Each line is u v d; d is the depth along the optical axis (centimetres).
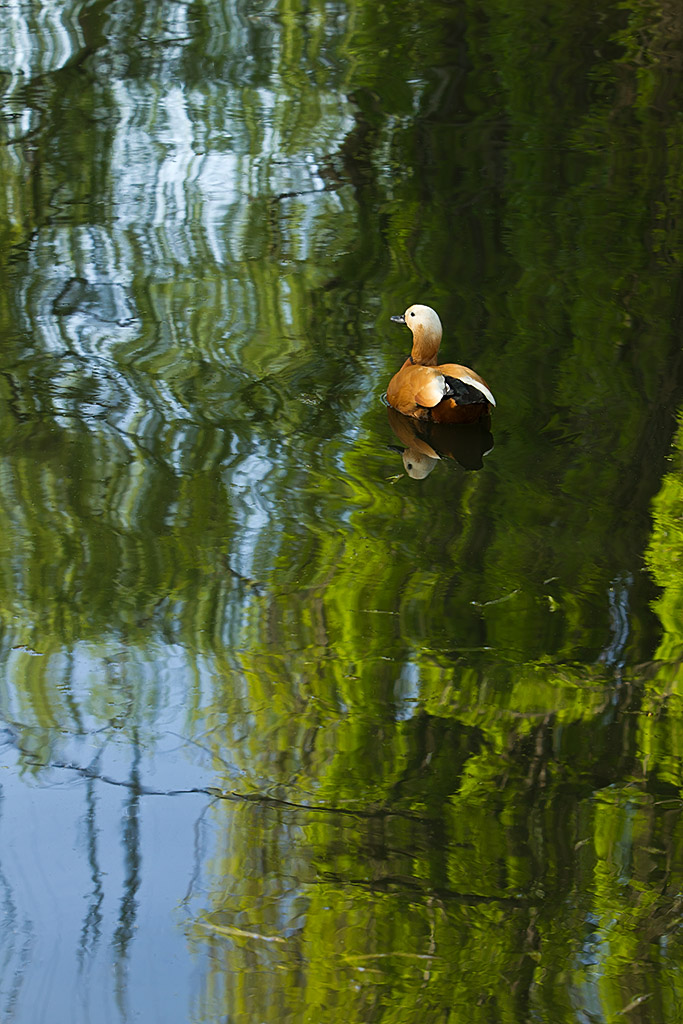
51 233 1566
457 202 1675
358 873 666
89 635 868
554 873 666
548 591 916
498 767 742
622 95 2078
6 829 693
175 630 873
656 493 1045
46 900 649
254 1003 586
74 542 977
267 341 1309
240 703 796
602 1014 580
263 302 1389
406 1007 584
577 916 638
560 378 1241
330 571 945
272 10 2559
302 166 1792
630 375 1244
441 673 827
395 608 896
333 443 1138
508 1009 580
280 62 2247
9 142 1869
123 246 1529
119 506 1027
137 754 751
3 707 791
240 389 1217
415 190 1716
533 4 2569
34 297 1393
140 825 695
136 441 1127
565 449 1121
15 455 1098
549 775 735
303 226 1592
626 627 873
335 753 753
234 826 697
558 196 1694
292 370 1257
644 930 626
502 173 1772
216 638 864
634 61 2236
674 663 832
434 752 751
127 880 659
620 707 791
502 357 1280
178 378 1234
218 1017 580
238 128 1933
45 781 730
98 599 908
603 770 738
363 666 834
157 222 1602
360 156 1834
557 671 828
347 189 1720
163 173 1759
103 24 2456
